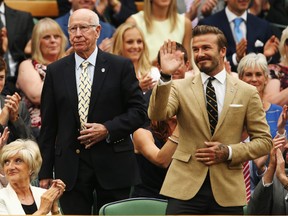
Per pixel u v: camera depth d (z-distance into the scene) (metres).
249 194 15.56
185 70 16.44
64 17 19.98
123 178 14.53
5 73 15.63
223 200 13.02
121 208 13.78
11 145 13.65
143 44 17.91
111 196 14.55
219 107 13.12
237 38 19.89
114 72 14.58
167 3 19.38
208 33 13.18
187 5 20.78
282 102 17.75
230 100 13.12
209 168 13.02
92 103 14.46
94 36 14.58
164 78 12.74
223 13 19.98
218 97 13.15
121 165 14.54
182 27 19.53
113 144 14.50
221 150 12.96
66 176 14.45
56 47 18.25
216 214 13.05
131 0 21.19
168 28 19.45
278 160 14.20
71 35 14.58
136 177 14.67
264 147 13.14
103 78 14.54
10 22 19.56
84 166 14.46
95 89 14.50
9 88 18.09
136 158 15.48
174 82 13.24
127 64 14.65
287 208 14.31
